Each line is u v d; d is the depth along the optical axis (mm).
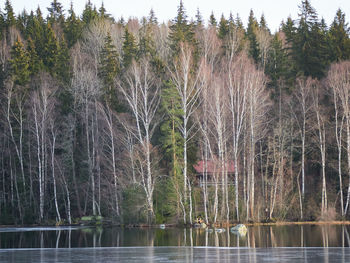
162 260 38500
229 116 80375
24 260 39031
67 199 82375
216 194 68688
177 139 72500
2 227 74688
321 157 80938
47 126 82750
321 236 54125
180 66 82250
